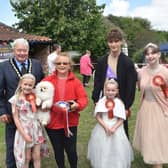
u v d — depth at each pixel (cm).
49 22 2645
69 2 2758
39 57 2230
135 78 446
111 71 448
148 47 444
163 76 440
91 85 1609
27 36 1916
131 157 455
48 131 436
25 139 415
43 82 421
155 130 440
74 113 428
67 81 429
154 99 445
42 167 504
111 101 437
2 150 575
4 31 1858
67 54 434
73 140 434
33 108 415
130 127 706
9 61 428
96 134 446
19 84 418
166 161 438
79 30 2706
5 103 430
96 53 2984
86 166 501
